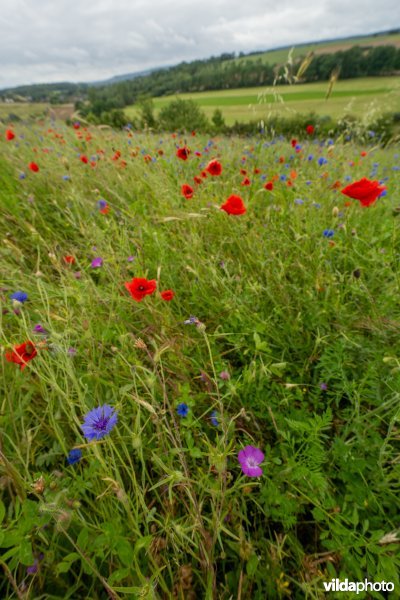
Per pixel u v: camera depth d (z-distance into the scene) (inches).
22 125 259.0
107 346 74.9
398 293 80.0
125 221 109.3
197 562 45.9
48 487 44.4
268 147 193.6
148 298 80.2
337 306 78.9
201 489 51.6
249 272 96.8
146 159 150.0
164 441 53.5
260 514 52.9
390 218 114.0
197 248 99.3
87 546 43.8
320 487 48.1
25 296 66.0
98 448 44.3
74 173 147.1
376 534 42.8
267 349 63.1
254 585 45.4
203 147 219.8
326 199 124.0
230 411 64.7
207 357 74.5
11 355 52.9
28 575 43.1
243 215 112.3
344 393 67.6
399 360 61.3
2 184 149.1
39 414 61.6
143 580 36.0
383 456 53.4
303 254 95.6
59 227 129.0
